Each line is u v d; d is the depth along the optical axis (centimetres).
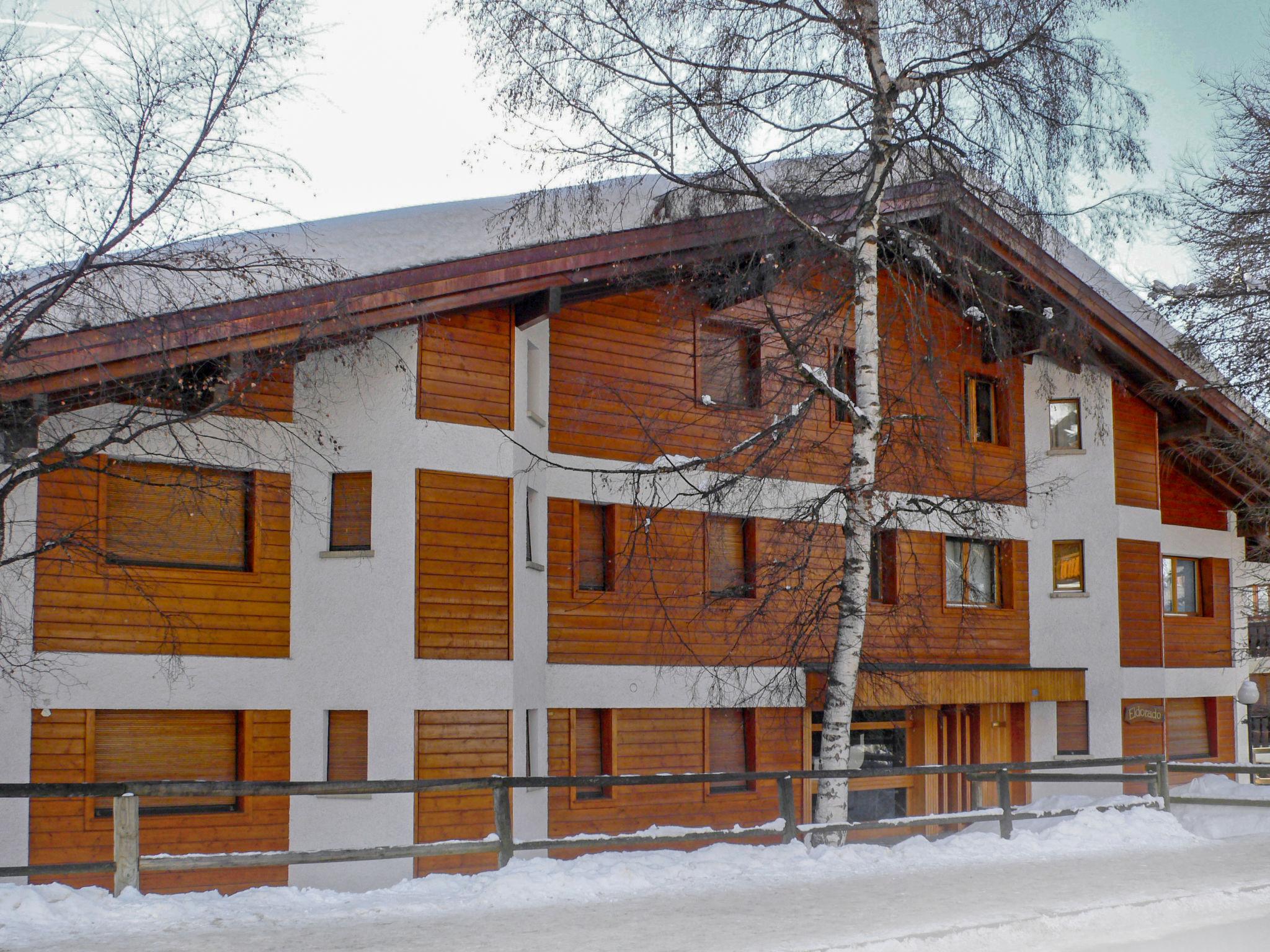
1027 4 1464
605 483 1547
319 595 1521
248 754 1471
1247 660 2697
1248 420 2306
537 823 1644
